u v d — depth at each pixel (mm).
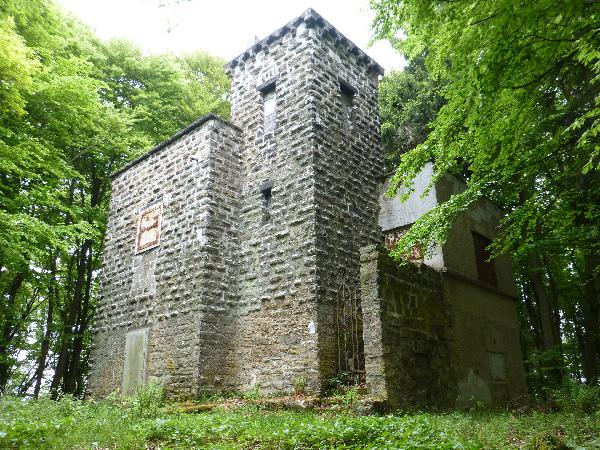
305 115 13047
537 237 12234
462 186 14328
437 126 8531
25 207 14719
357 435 5992
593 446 5660
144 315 14031
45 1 14234
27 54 12992
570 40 6297
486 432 6641
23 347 20781
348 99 14797
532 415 9258
